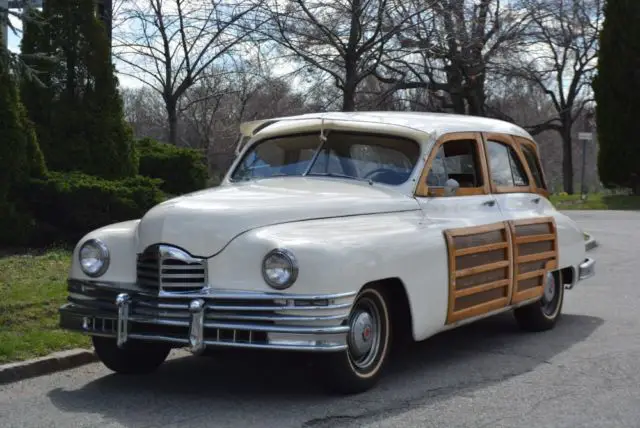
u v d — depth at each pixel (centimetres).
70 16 1390
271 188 697
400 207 686
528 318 885
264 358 760
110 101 1419
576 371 720
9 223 1205
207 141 3259
